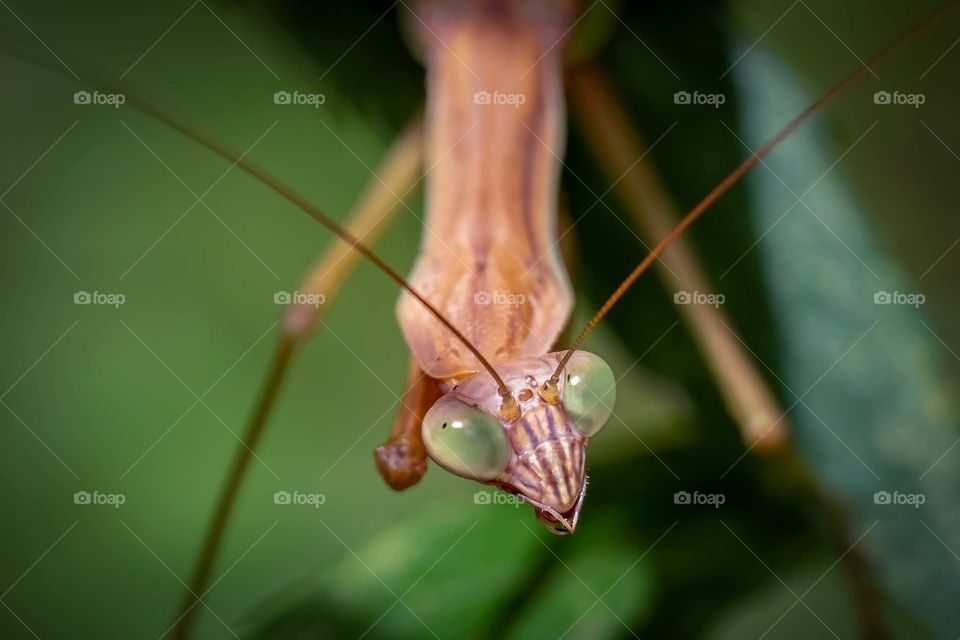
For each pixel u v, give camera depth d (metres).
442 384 0.09
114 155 0.12
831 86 0.11
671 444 0.10
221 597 0.11
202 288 0.12
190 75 0.12
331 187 0.12
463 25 0.10
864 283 0.09
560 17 0.10
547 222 0.09
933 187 0.11
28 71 0.12
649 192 0.10
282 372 0.10
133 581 0.11
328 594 0.09
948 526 0.09
